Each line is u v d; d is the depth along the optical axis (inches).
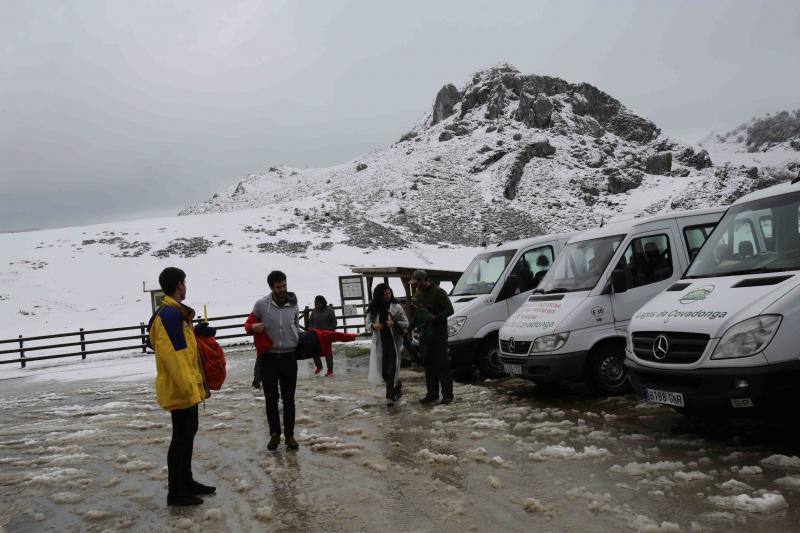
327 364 514.9
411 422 310.5
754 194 276.5
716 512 163.2
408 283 593.9
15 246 3019.2
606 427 268.7
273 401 274.4
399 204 4670.3
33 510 213.0
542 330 337.1
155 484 237.9
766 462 200.5
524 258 454.6
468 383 433.7
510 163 5502.0
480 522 171.2
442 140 6830.7
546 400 341.7
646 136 7145.7
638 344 257.8
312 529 175.9
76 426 372.5
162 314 207.6
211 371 221.3
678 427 259.3
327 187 6732.3
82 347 844.6
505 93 7347.4
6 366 852.6
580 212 4746.6
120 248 2947.8
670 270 347.3
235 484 228.4
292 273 2463.1
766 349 208.2
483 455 235.6
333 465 241.8
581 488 189.9
